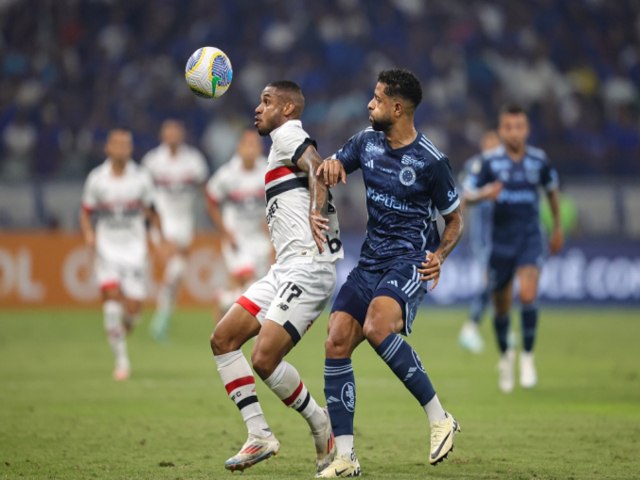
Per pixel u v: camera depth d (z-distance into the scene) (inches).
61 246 2632.9
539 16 3742.6
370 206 845.2
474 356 1827.0
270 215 856.3
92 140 3161.9
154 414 1171.9
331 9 3585.1
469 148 3257.9
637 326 2381.9
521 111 1406.3
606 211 2896.2
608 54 3737.7
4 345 1935.3
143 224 1620.3
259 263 1975.9
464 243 2817.4
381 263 833.5
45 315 2501.2
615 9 3794.3
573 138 3383.4
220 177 1946.4
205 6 3560.5
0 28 3454.7
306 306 826.2
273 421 1133.7
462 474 820.0
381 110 824.3
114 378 1507.1
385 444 981.2
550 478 802.2
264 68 3427.7
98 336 2106.3
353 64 3469.5
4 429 1061.8
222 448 951.6
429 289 841.5
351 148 858.1
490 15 3718.0
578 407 1233.4
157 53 3464.6
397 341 796.0
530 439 1002.1
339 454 805.9
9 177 2967.5
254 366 807.7
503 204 1402.6
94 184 1588.3
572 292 2812.5
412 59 3518.7
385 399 1305.4
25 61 3383.4
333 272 845.8
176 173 2144.4
